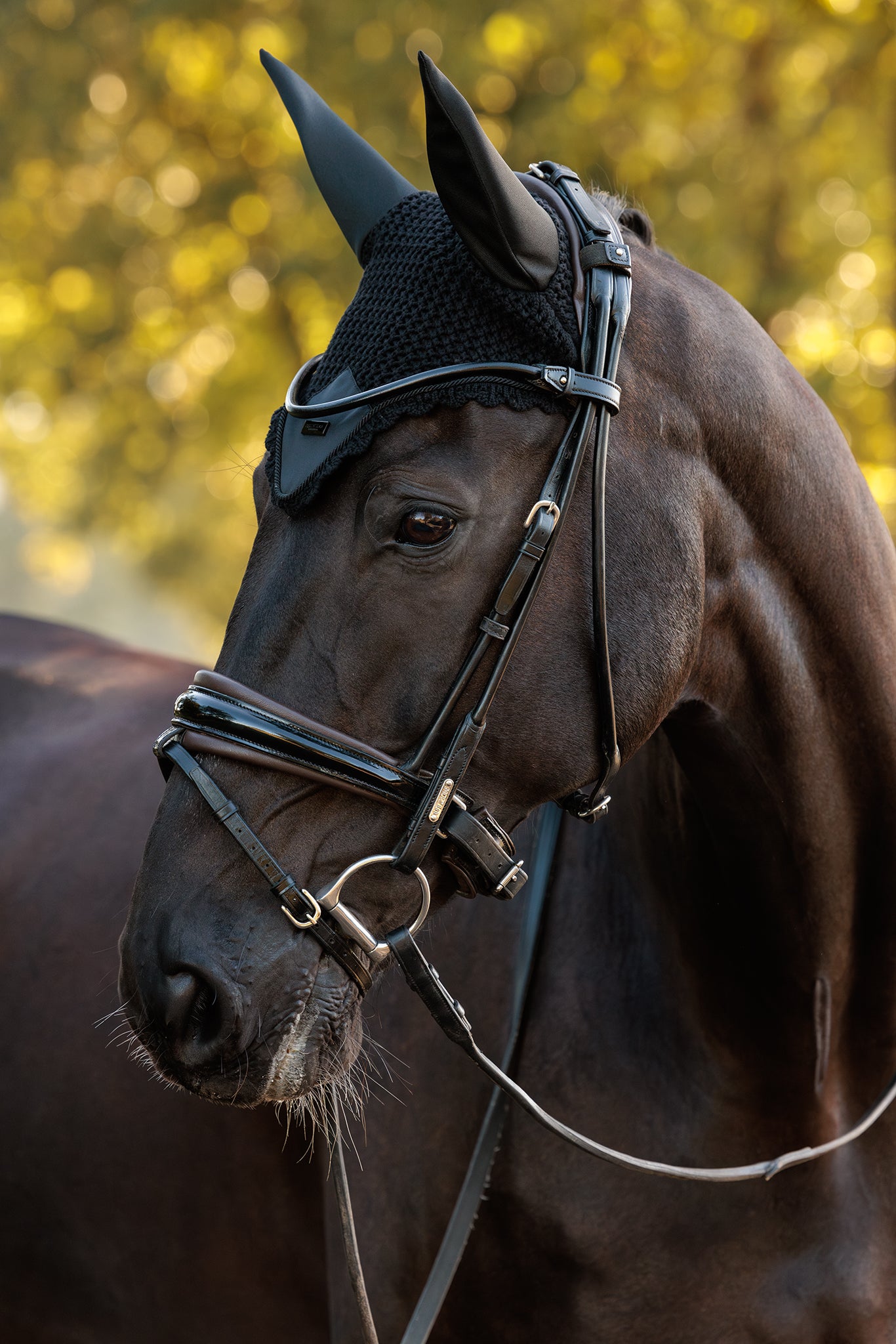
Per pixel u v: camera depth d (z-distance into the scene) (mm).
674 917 2223
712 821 2117
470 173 1677
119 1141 2801
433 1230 2340
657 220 10141
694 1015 2197
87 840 3076
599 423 1801
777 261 10359
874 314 10633
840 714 2096
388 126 10664
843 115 10258
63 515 17594
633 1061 2238
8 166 12680
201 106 12305
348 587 1752
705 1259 2180
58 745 3357
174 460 14492
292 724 1739
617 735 1856
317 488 1734
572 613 1813
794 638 2055
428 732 1766
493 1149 2223
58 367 14078
